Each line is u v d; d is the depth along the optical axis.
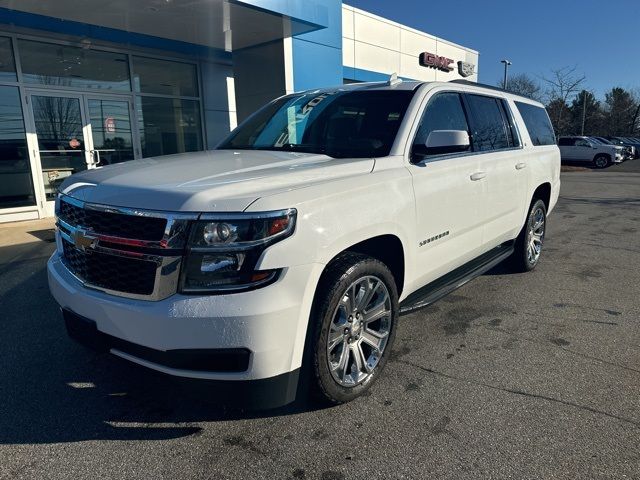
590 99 62.59
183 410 2.99
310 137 3.86
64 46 10.41
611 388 3.22
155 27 10.08
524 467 2.46
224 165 3.09
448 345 3.88
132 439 2.71
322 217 2.62
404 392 3.17
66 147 10.65
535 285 5.40
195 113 12.89
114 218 2.58
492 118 4.72
